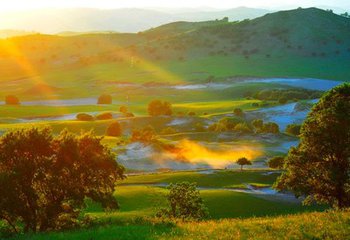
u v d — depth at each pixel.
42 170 44.50
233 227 30.31
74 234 31.73
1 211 43.41
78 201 46.47
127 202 92.12
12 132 46.12
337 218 30.73
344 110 50.62
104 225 37.88
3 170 44.69
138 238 28.70
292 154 54.38
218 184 123.56
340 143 50.94
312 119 53.34
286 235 27.31
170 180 125.25
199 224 33.44
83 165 46.16
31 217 44.12
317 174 52.59
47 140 45.62
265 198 103.38
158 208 86.56
